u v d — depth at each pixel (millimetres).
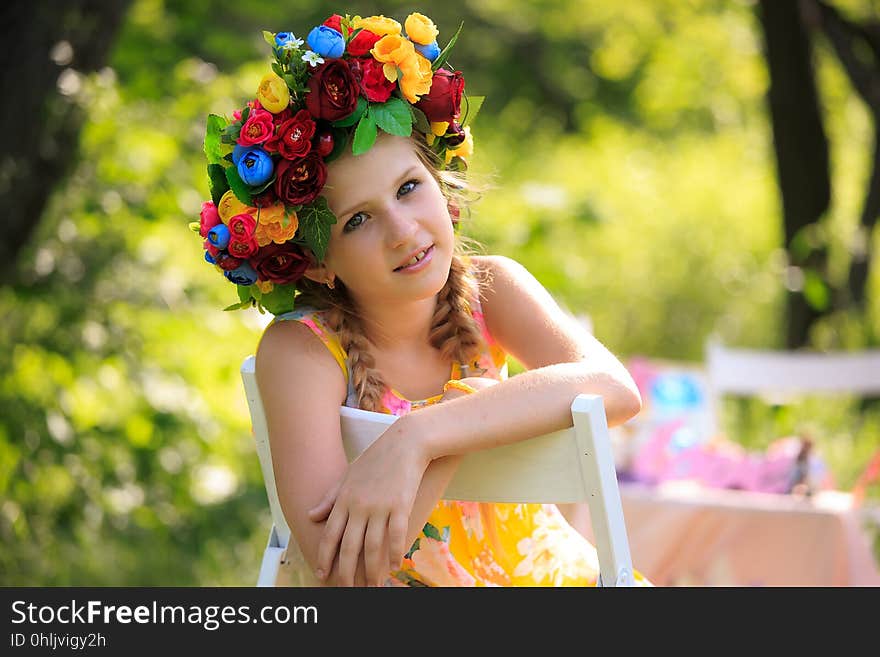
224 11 8500
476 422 1611
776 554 3379
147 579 4711
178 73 5750
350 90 1671
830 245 6238
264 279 1809
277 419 1767
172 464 5070
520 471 1635
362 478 1601
